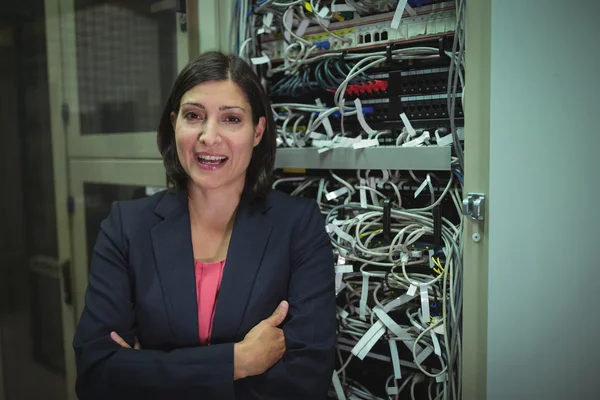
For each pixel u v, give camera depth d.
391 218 1.09
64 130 1.69
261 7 1.17
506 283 0.88
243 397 0.92
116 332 0.95
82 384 0.91
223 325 0.95
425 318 1.00
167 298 0.95
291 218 1.05
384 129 1.12
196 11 1.28
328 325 0.97
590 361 0.82
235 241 1.01
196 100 0.94
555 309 0.85
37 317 1.91
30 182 1.82
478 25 0.89
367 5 1.06
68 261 1.76
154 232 1.01
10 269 1.91
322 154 1.13
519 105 0.84
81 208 1.71
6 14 1.69
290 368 0.92
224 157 0.97
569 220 0.82
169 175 1.09
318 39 1.16
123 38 1.49
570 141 0.81
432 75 1.03
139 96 1.48
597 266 0.80
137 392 0.88
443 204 1.07
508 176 0.87
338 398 1.15
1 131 1.80
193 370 0.87
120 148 1.54
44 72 1.70
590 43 0.78
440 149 0.95
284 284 1.01
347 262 1.15
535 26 0.82
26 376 1.96
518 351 0.88
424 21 1.01
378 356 1.13
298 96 1.28
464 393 0.96
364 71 1.13
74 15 1.59
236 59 1.00
